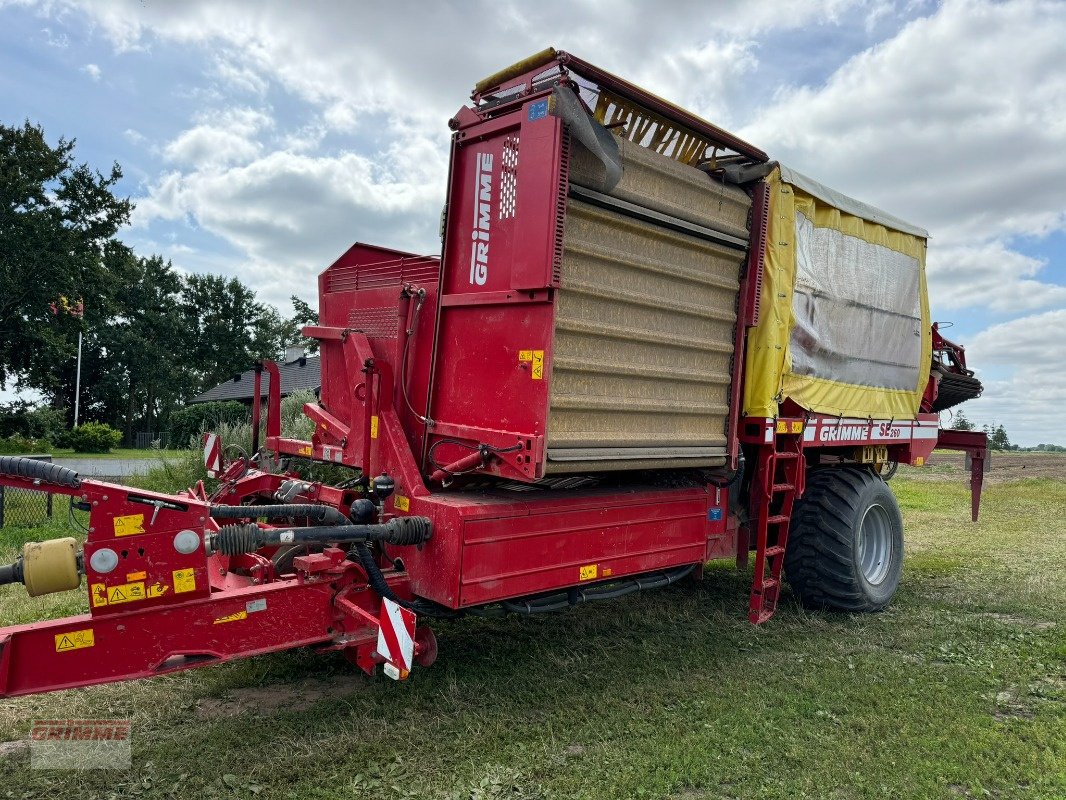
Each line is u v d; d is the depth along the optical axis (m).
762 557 4.69
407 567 3.48
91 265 31.84
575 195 3.25
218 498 4.62
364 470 3.89
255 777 2.74
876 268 5.67
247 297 61.41
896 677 3.96
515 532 3.43
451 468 3.53
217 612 2.82
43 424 32.91
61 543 2.60
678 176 3.80
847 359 5.34
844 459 5.66
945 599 5.77
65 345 31.81
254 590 2.94
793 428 4.71
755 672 4.00
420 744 3.05
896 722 3.38
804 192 4.78
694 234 3.93
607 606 5.30
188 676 3.72
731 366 4.38
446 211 3.66
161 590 2.67
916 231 6.20
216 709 3.38
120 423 53.44
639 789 2.72
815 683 3.83
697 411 4.12
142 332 54.88
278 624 3.00
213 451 5.04
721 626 4.89
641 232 3.65
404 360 3.93
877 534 5.66
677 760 2.95
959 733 3.28
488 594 3.32
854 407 5.43
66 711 3.29
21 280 29.92
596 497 3.82
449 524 3.26
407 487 3.55
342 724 3.19
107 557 2.57
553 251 3.09
